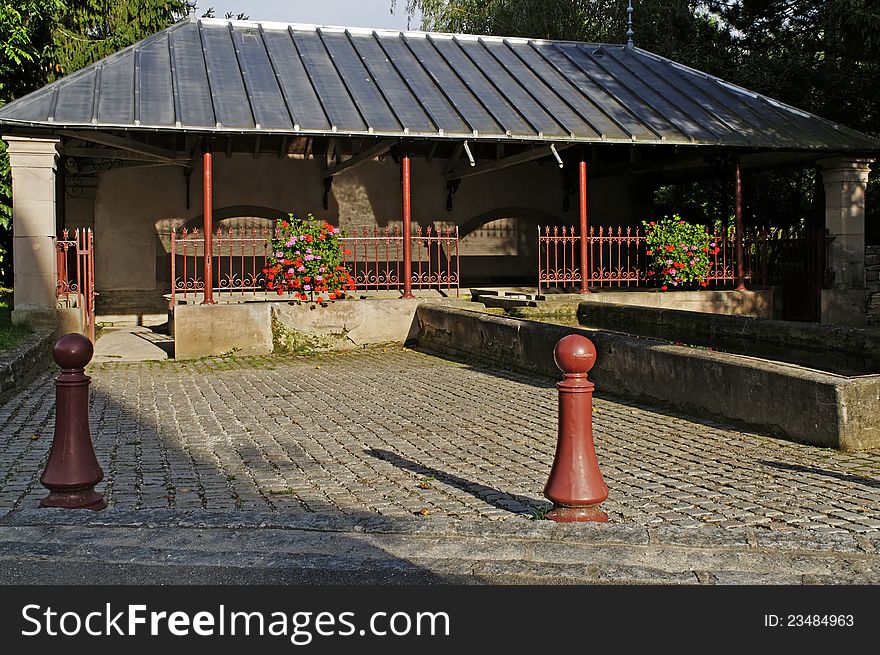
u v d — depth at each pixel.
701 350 8.48
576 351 4.79
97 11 20.59
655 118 15.99
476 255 20.36
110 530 4.54
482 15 26.20
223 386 10.81
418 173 19.86
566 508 4.78
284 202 18.91
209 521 4.66
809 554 4.25
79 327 13.48
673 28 23.62
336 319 14.33
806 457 6.60
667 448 6.98
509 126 14.73
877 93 19.62
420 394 9.95
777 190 22.75
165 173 18.14
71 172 17.08
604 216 21.08
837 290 16.53
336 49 16.92
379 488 5.88
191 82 14.50
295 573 4.06
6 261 19.20
